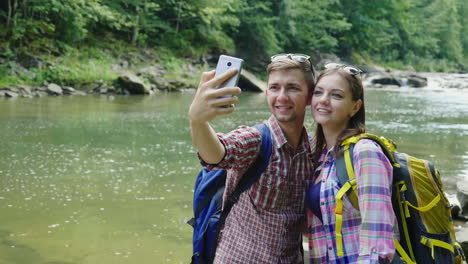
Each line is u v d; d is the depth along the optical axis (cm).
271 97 193
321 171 193
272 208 193
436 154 760
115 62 2203
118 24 2233
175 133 936
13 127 945
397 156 186
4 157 680
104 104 1466
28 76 1772
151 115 1218
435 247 179
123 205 472
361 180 170
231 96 159
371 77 3102
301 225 205
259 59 2980
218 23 2673
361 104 193
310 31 3466
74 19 2070
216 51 2738
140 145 798
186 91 2150
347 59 3828
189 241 381
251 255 191
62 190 521
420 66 4659
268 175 189
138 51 2389
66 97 1666
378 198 166
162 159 690
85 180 565
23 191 514
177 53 2580
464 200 413
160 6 2698
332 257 179
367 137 180
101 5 2339
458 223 396
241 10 2819
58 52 2002
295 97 190
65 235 389
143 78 2109
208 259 202
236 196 193
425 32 5103
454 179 553
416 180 179
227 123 1098
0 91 1570
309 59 197
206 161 171
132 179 573
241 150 178
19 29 1878
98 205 471
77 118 1109
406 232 181
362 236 165
